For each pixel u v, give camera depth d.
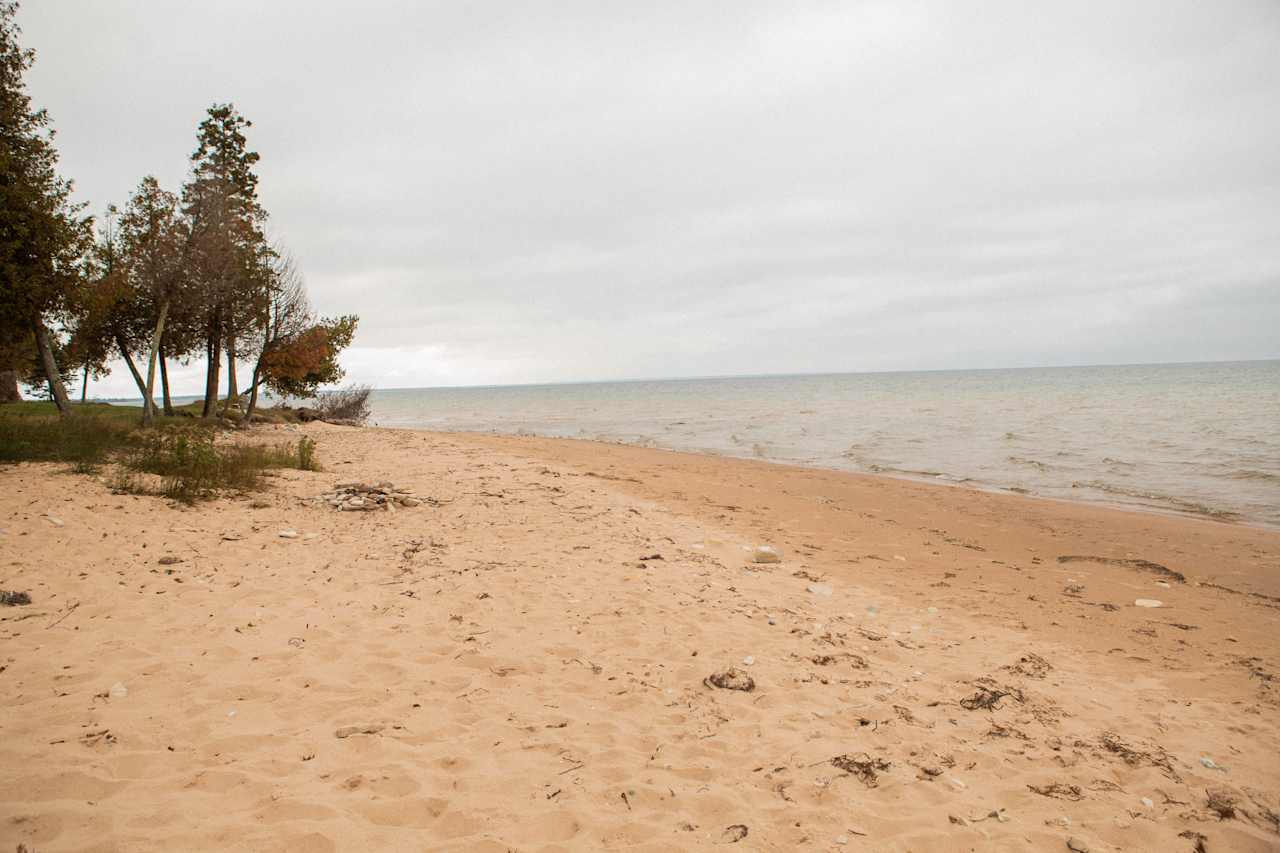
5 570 6.05
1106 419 38.16
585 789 3.66
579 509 11.94
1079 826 3.61
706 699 4.89
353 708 4.33
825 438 33.09
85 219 18.39
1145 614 7.85
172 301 23.97
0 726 3.62
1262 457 22.56
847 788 3.83
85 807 3.04
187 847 2.88
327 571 7.22
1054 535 12.52
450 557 8.20
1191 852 3.44
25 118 17.84
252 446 17.86
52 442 12.95
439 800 3.43
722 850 3.23
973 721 4.77
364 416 43.72
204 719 3.98
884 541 11.62
